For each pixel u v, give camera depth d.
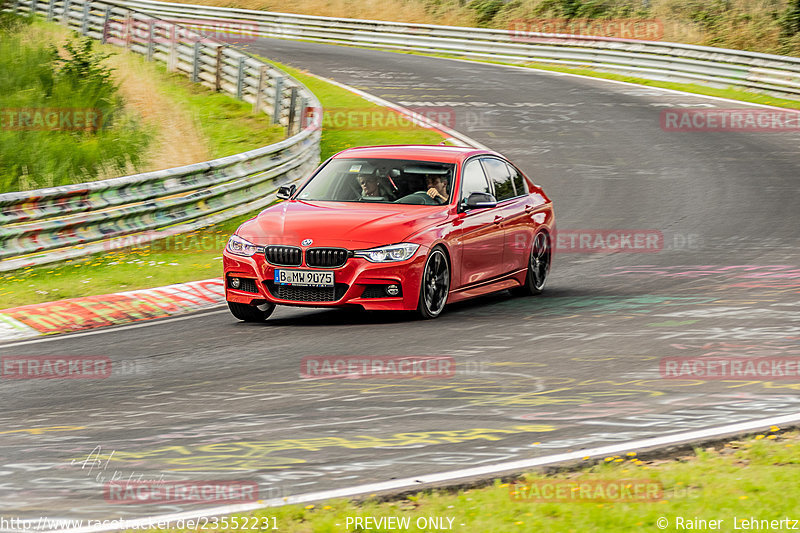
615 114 72.94
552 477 14.49
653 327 25.47
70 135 58.66
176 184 41.03
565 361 22.12
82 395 20.34
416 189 29.06
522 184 32.44
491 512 13.02
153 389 20.59
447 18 124.31
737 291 30.02
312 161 54.91
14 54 75.44
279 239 26.97
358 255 26.41
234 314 28.05
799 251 36.25
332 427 17.53
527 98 79.25
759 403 18.41
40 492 14.59
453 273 28.14
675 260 35.78
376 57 101.88
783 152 59.78
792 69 78.31
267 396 19.75
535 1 117.62
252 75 71.75
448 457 15.70
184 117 68.12
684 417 17.61
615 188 51.22
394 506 13.48
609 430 16.92
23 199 34.47
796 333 24.34
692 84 85.94
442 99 78.25
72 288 32.28
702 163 57.06
